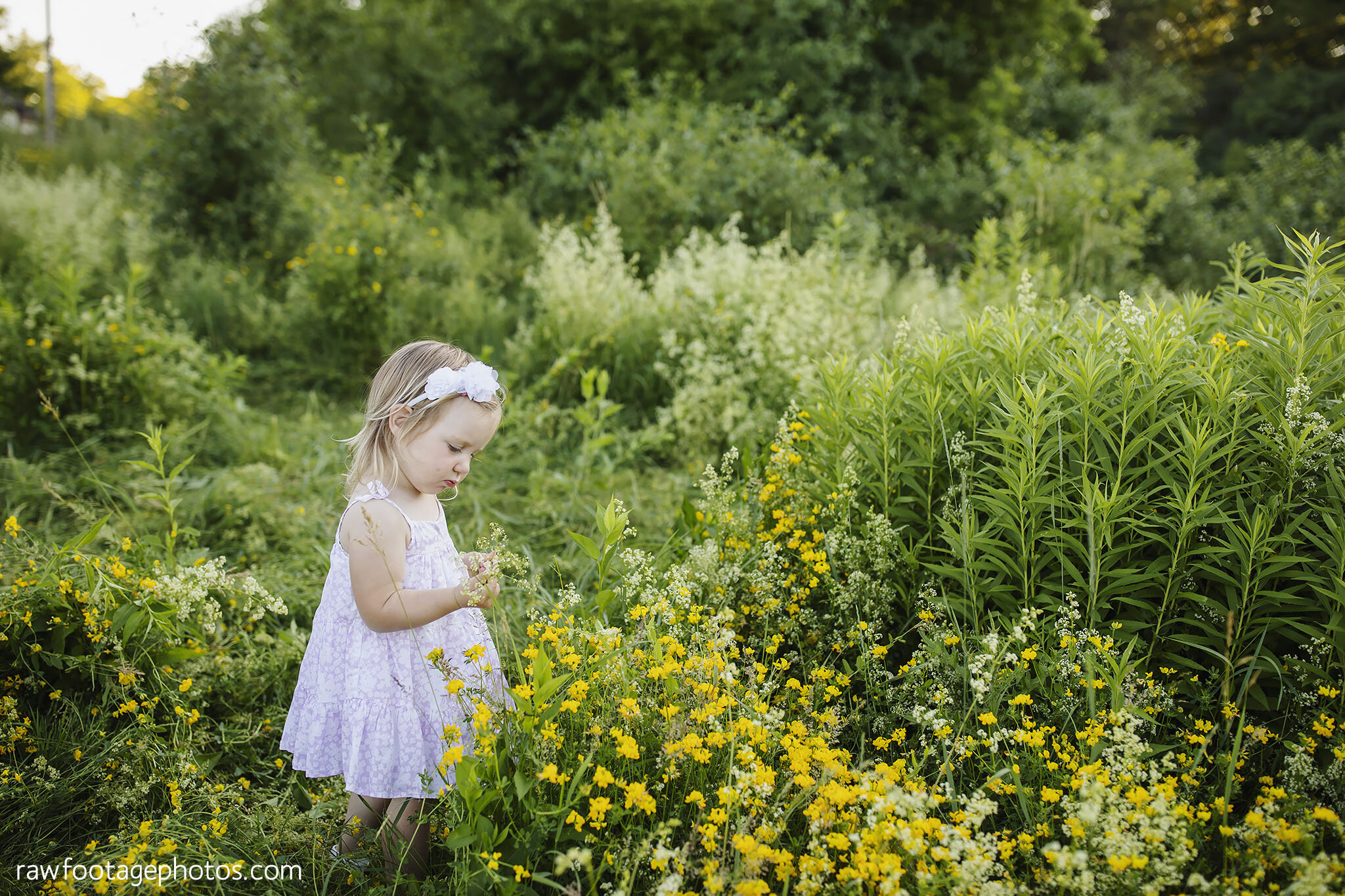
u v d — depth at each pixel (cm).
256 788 233
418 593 193
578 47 1078
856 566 241
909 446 256
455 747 169
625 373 551
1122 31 2266
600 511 223
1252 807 184
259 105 794
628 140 865
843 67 1088
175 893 176
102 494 385
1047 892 158
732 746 167
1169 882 151
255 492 384
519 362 550
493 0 1135
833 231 565
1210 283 828
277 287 703
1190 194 953
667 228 783
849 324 507
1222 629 205
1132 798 161
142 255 702
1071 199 788
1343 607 195
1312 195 939
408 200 773
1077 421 226
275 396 568
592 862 170
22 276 605
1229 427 212
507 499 422
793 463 279
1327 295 229
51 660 229
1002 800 191
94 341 462
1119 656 202
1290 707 199
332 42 1084
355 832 197
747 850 149
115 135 1306
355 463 208
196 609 270
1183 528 204
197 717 229
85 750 218
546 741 177
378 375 209
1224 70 2144
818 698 217
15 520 267
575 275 571
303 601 316
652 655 200
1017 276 568
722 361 504
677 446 484
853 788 166
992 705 197
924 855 154
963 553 219
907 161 1083
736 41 1079
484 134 1088
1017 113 1242
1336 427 204
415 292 645
